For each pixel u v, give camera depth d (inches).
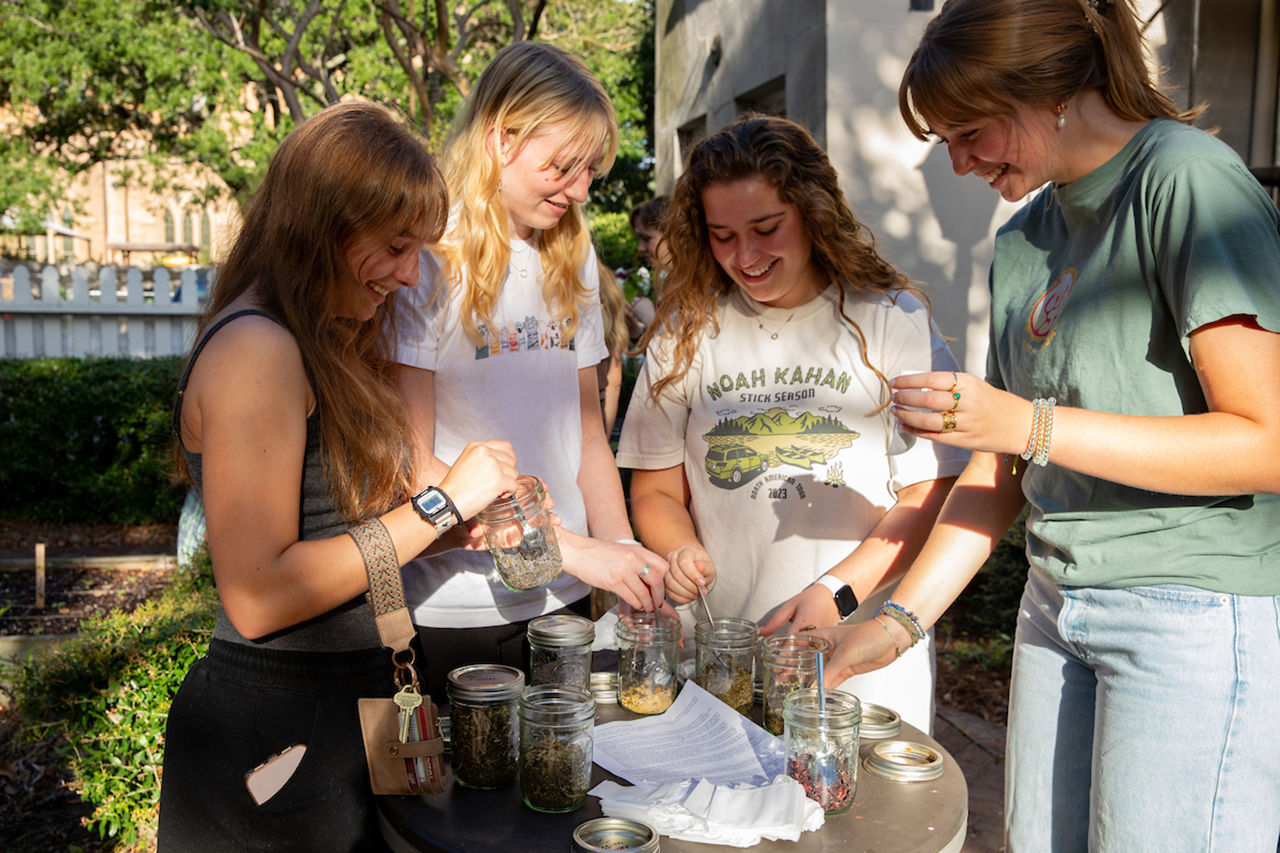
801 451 83.4
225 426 55.2
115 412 313.4
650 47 624.7
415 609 79.9
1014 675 71.9
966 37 58.9
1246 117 239.6
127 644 147.7
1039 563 67.0
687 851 53.0
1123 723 60.1
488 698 59.6
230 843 59.7
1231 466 52.1
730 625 73.7
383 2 263.0
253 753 59.6
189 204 668.1
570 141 75.0
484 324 79.0
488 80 77.0
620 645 73.4
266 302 60.2
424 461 75.3
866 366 82.3
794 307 84.8
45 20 522.9
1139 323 58.3
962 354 250.7
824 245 78.8
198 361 57.4
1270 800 57.7
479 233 76.5
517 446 81.7
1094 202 61.1
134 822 129.9
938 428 56.2
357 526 61.4
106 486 310.5
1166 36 233.9
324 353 59.3
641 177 655.8
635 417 91.8
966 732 157.2
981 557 73.3
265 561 55.8
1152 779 58.7
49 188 670.5
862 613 86.0
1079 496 62.9
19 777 153.1
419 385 77.5
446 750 66.6
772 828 53.6
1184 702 57.8
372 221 58.4
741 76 302.7
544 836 53.9
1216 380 52.9
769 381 84.8
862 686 83.6
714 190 76.5
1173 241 54.7
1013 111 59.6
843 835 54.9
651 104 646.5
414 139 61.5
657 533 87.4
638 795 57.9
